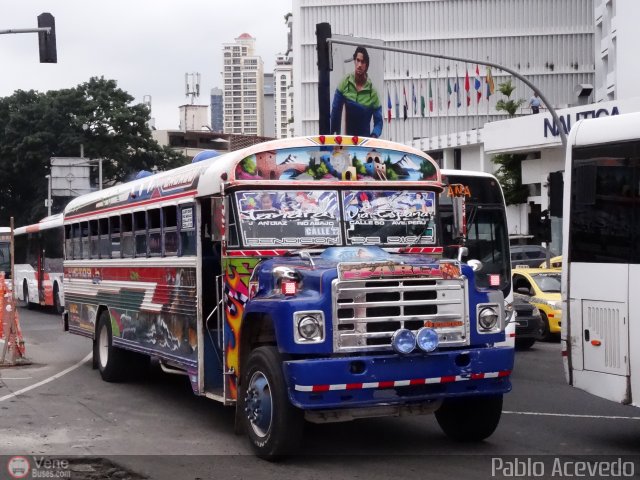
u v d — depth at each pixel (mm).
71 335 22391
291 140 8906
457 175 14453
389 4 73500
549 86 71250
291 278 7766
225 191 8734
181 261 10062
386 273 7648
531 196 41156
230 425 10031
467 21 72312
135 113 65000
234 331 8688
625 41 44562
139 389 12906
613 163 8516
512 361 8055
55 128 63406
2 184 65062
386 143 9273
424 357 7668
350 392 7469
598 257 8656
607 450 8398
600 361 8617
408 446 8672
